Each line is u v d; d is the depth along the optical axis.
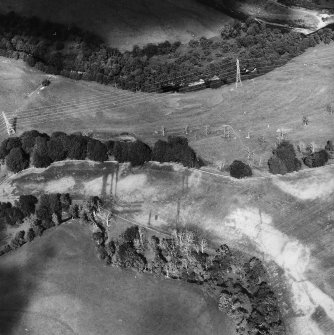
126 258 170.62
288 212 185.12
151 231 183.25
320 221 180.88
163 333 152.25
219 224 184.50
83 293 163.88
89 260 174.25
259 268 168.00
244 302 158.62
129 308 159.12
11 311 160.38
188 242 175.38
